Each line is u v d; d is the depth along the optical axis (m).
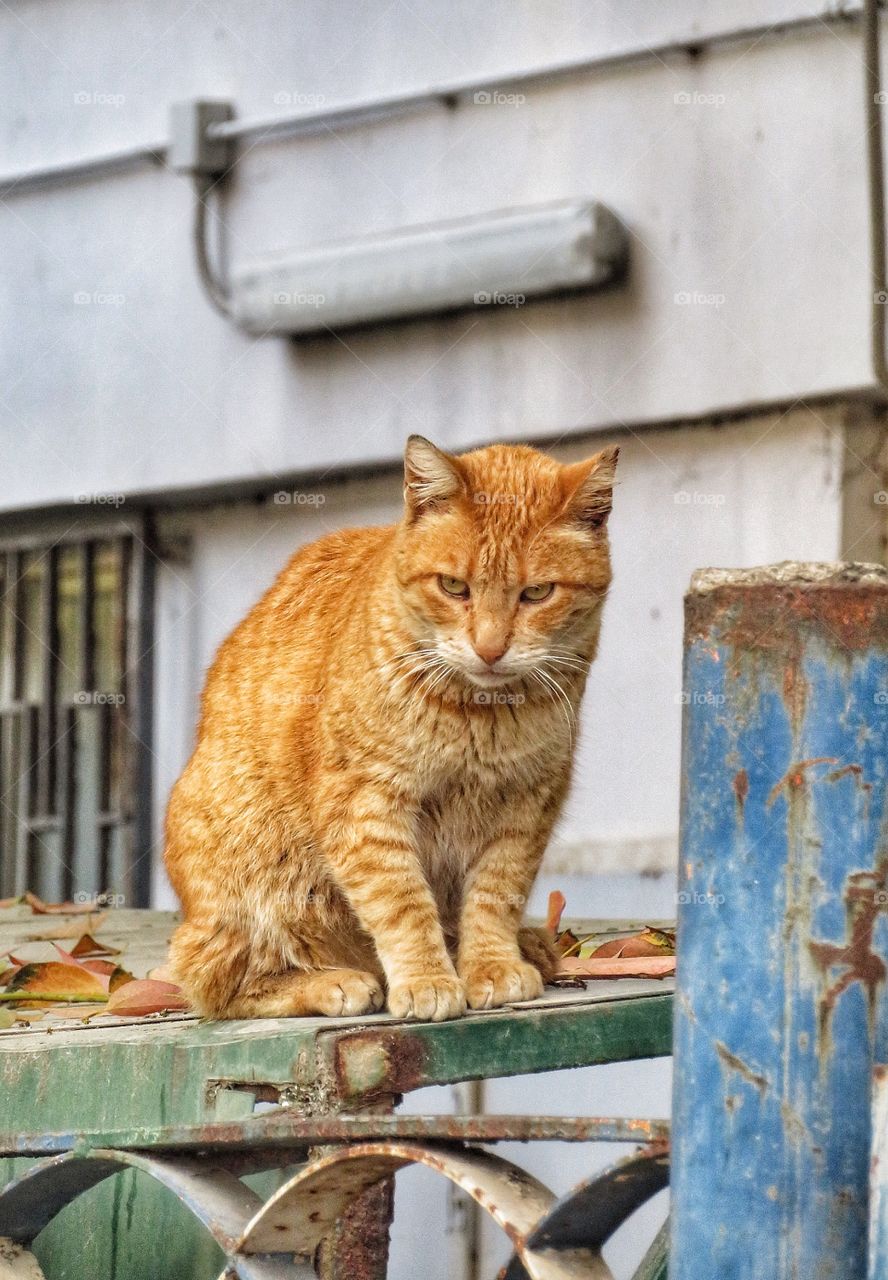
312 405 7.79
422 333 7.48
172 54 8.16
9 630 9.01
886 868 2.15
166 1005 3.82
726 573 2.24
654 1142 2.20
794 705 2.17
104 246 8.44
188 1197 2.59
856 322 6.35
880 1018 2.13
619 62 6.89
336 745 3.54
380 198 7.58
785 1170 2.12
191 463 8.13
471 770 3.60
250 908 3.65
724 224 6.70
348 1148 2.42
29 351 8.70
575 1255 2.24
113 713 8.63
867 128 6.24
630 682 7.02
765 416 6.70
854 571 2.20
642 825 6.94
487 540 3.63
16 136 8.71
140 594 8.52
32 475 8.66
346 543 4.23
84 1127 3.19
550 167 7.13
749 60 6.60
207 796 3.75
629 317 6.94
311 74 7.73
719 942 2.18
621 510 7.08
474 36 7.29
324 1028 2.95
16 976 4.21
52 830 8.79
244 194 7.96
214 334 8.08
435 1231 6.84
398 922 3.45
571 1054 3.08
